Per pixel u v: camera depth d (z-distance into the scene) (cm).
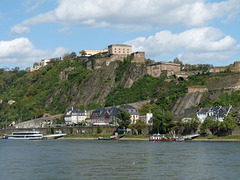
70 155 16250
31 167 13125
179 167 12688
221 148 17612
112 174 11681
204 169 12281
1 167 13162
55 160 14762
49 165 13512
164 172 11888
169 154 15900
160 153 16288
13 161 14625
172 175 11444
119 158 14975
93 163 13812
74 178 11212
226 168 12394
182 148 18112
